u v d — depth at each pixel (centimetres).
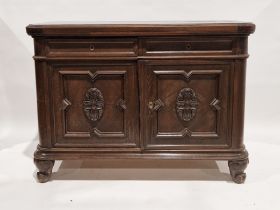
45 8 219
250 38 218
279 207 150
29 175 178
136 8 218
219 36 157
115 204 153
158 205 152
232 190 163
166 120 164
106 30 157
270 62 220
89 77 162
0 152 203
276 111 224
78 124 166
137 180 172
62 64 162
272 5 214
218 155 165
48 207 151
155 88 162
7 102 227
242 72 160
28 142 215
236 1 216
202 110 163
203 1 217
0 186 167
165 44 159
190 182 170
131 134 166
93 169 183
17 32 221
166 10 218
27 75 225
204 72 160
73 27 157
